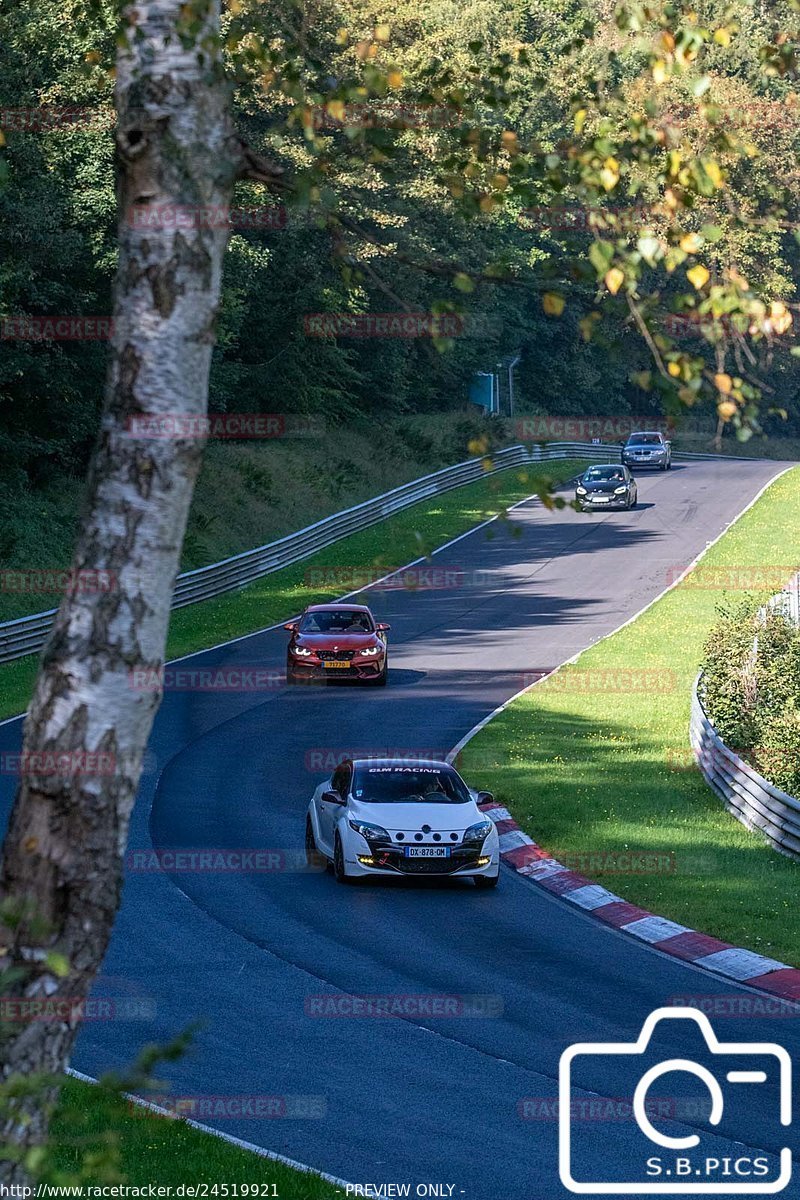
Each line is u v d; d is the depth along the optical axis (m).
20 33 141.50
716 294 20.09
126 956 52.34
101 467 17.83
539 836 73.50
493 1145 34.22
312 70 25.50
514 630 144.00
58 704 17.44
